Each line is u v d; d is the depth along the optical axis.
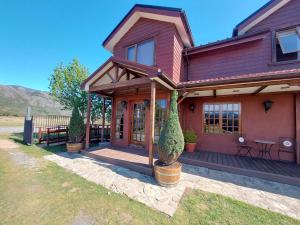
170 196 3.15
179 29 6.72
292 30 5.78
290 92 5.49
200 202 2.94
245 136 6.22
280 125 5.66
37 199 2.92
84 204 2.80
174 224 2.33
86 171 4.46
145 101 6.89
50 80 12.74
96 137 9.49
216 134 6.80
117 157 5.37
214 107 6.94
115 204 2.83
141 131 7.14
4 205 2.70
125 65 5.00
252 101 6.18
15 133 12.62
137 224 2.31
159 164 3.89
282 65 5.76
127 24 7.61
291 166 4.78
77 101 11.60
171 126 3.74
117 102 8.06
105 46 8.54
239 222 2.39
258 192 3.41
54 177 3.98
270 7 6.00
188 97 7.40
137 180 3.90
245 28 6.70
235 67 6.64
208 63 7.25
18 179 3.80
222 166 4.75
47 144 8.03
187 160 5.41
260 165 4.82
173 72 6.32
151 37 7.00
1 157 5.71
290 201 3.05
